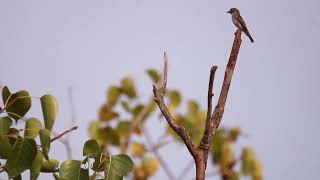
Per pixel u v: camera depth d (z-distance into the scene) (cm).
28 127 788
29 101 830
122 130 1814
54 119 808
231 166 1717
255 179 1700
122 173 801
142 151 1722
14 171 773
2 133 796
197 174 703
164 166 1312
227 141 1738
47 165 822
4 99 837
